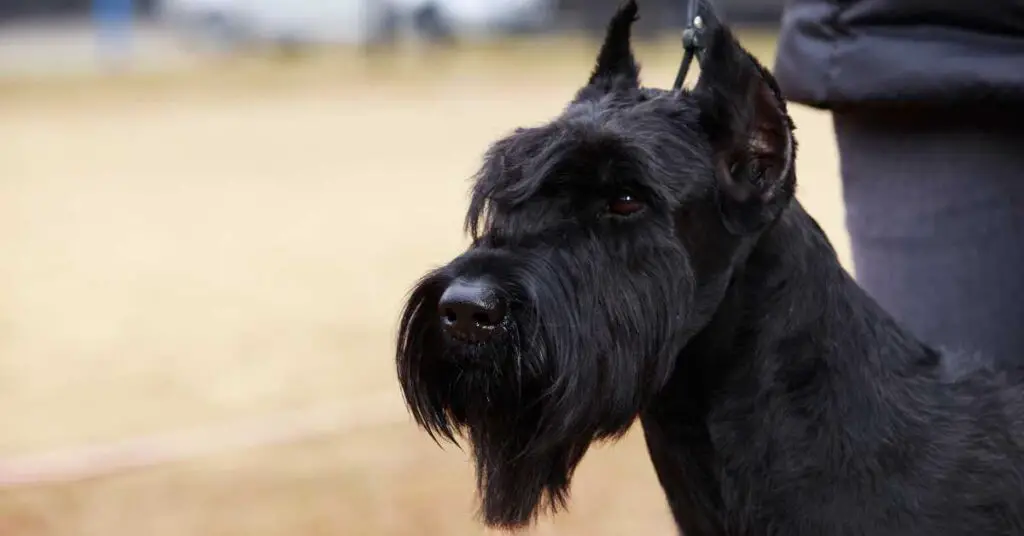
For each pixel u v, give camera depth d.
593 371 4.02
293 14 51.31
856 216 5.61
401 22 52.41
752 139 4.29
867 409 4.27
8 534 7.25
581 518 7.37
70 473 8.26
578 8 54.97
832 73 5.24
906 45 5.02
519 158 4.19
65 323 12.97
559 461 4.49
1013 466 4.27
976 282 5.26
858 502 4.20
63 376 10.83
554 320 4.00
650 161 4.06
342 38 51.88
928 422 4.30
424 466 8.35
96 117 32.78
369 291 14.23
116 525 7.38
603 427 4.20
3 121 31.98
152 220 19.45
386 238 17.58
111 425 9.34
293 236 17.92
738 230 4.25
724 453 4.35
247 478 8.14
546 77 40.53
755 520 4.32
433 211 19.72
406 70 44.31
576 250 4.09
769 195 4.22
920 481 4.20
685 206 4.13
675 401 4.43
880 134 5.42
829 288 4.38
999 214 5.18
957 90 4.93
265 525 7.36
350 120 31.86
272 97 37.19
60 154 26.72
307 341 11.95
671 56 38.34
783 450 4.27
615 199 4.11
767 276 4.31
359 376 10.60
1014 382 4.57
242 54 51.03
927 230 5.33
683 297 4.12
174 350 11.70
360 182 22.84
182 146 28.02
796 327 4.30
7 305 13.91
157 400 10.02
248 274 15.38
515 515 4.55
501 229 4.19
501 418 4.34
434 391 4.40
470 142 27.48
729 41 4.27
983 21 4.89
